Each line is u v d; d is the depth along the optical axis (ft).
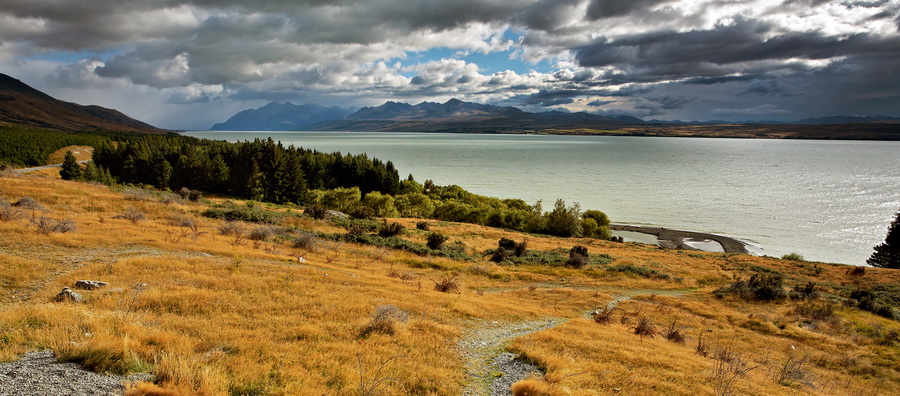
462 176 595.06
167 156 380.58
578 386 32.48
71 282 49.19
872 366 58.65
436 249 136.67
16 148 366.63
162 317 39.52
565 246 184.24
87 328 32.17
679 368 41.47
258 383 26.48
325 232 140.15
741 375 42.75
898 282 135.74
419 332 45.57
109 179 294.87
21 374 22.61
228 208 158.20
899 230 210.79
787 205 389.39
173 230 98.17
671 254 177.37
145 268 59.11
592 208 378.32
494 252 144.36
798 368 52.42
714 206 386.93
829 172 653.71
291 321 43.14
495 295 83.46
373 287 67.15
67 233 74.18
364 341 39.17
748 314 85.40
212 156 389.19
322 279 67.97
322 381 28.50
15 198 111.55
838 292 115.03
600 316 66.49
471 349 42.96
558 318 66.49
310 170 404.57
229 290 53.01
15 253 58.59
